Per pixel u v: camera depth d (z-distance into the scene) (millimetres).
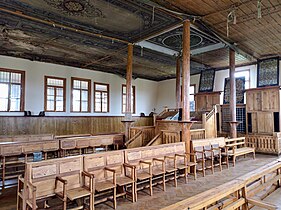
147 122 14320
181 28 6824
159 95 15188
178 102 9406
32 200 2918
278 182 5262
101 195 4035
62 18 6059
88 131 11344
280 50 8664
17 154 5023
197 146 5926
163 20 6203
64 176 3471
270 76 9375
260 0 5125
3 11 5582
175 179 4699
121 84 13266
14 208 3654
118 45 8242
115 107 12883
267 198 4594
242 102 10273
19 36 7312
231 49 8320
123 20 6211
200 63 10844
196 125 7754
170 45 8656
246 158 7719
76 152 7039
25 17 5902
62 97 10812
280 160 5973
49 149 5617
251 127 9359
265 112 8992
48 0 5168
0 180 5141
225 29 6789
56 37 7418
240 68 10914
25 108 9641
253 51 8797
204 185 4750
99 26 6586
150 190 4188
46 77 10344
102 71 12414
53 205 3799
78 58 10164
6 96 9203
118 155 4199
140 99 14344
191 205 3174
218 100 11094
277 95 8734
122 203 3809
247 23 6383
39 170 3254
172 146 5328
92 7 5492
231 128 8430
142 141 7492
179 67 9461
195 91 12938
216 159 7082
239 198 4023
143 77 14422
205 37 7570
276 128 8711
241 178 4273
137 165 4473
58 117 10312
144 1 5051
